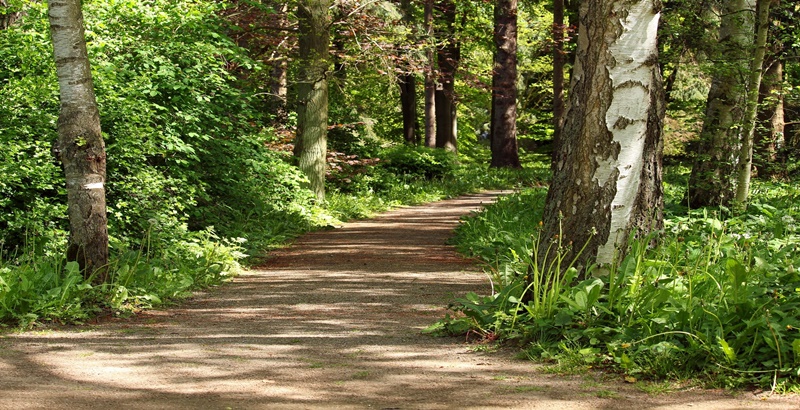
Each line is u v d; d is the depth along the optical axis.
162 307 8.02
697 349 4.96
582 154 6.21
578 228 6.19
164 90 12.46
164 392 4.66
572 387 4.78
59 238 10.02
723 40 13.10
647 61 6.10
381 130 38.91
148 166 11.64
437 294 8.74
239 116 14.20
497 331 6.07
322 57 18.28
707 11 13.65
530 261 6.44
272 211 16.00
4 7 11.54
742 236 8.24
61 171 10.73
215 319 7.35
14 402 4.34
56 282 7.41
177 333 6.62
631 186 6.14
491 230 13.47
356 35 19.03
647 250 6.23
